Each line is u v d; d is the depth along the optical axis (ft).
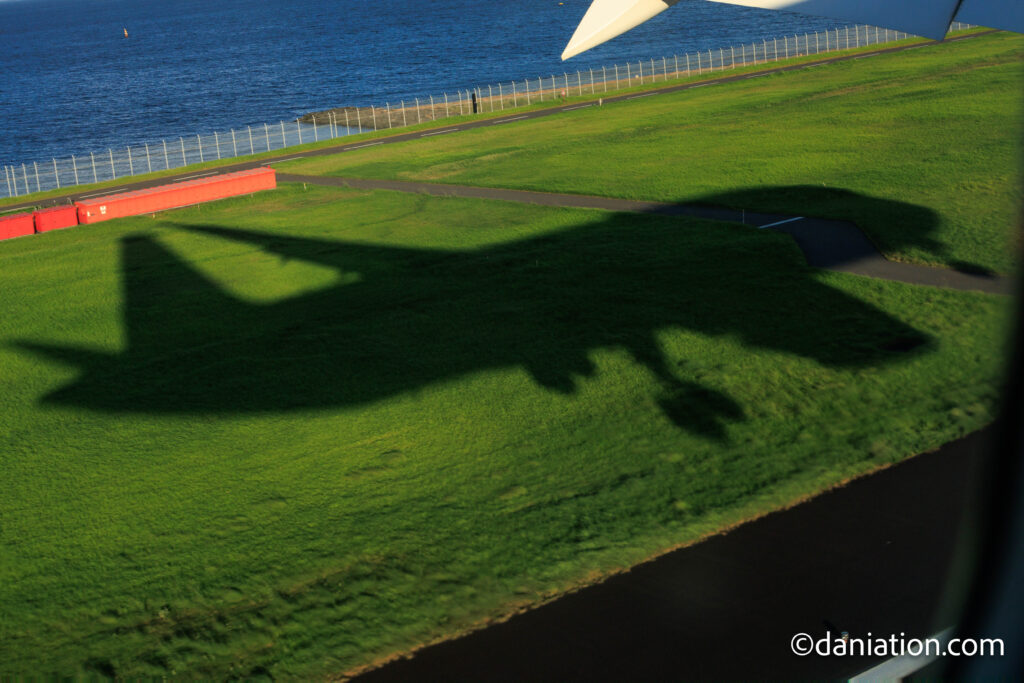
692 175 143.74
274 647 42.11
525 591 44.60
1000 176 119.96
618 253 105.91
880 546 45.06
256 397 75.00
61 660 42.57
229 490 58.85
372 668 39.86
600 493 53.88
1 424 73.87
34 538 54.70
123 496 59.26
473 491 56.03
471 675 38.52
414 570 47.55
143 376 82.53
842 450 56.34
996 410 58.39
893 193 118.73
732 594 42.50
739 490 52.60
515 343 81.46
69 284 117.08
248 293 105.50
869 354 70.74
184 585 48.16
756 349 74.33
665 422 63.36
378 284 103.86
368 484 58.18
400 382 75.36
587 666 38.24
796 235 105.60
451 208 140.46
